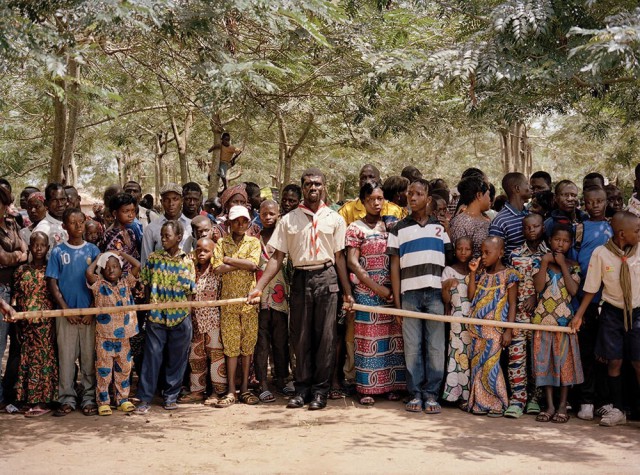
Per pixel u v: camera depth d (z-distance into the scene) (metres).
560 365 6.19
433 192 7.77
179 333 6.65
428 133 13.10
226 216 7.70
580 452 5.28
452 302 6.66
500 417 6.34
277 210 7.22
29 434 5.82
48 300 6.46
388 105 11.43
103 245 7.05
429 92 11.48
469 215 6.91
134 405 6.64
